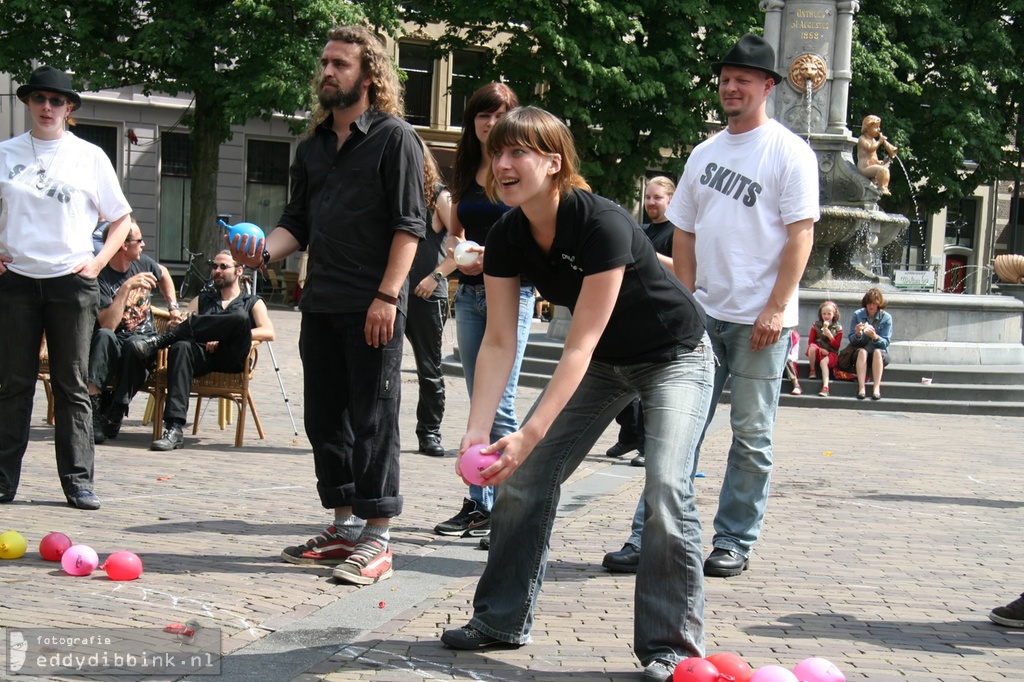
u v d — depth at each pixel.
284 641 3.88
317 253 4.87
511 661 3.80
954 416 13.87
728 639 4.15
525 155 3.42
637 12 27.31
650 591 3.66
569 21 27.48
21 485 6.47
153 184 31.94
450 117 34.34
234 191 32.94
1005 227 44.34
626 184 29.56
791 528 6.34
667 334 3.72
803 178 5.12
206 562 4.88
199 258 26.67
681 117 28.05
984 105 32.38
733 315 5.20
